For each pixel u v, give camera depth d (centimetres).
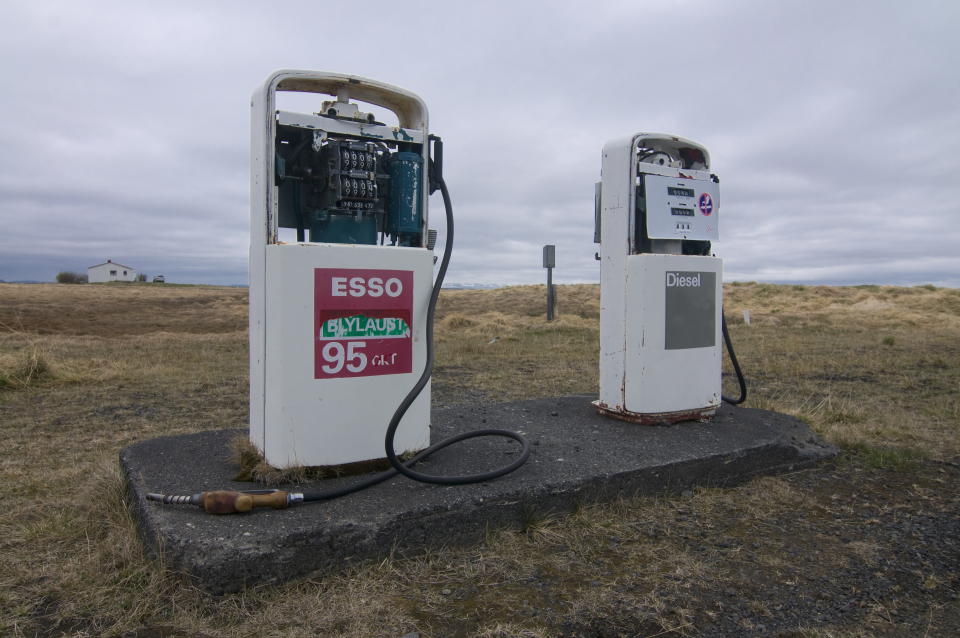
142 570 257
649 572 279
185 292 4284
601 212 487
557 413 505
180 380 811
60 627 228
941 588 270
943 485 401
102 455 438
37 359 778
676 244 486
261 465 322
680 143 483
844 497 379
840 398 688
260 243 326
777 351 1210
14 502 346
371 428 338
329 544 265
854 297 2928
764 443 418
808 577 278
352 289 329
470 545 300
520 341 1409
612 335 481
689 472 379
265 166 316
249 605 243
